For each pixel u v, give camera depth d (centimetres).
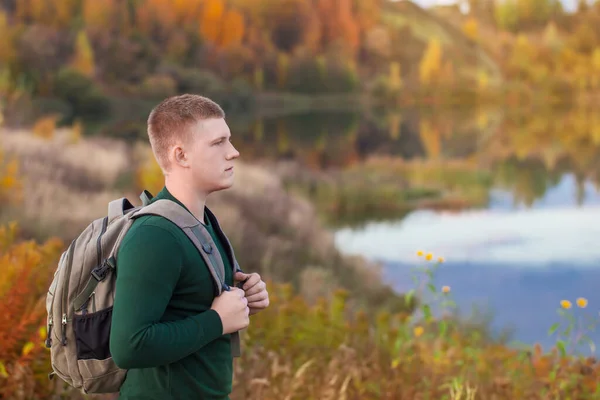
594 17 19062
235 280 216
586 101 14038
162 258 185
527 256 1455
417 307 1026
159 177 1350
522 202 2302
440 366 481
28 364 350
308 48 14125
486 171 3195
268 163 2911
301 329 492
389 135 5950
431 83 14825
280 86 13288
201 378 201
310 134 5772
